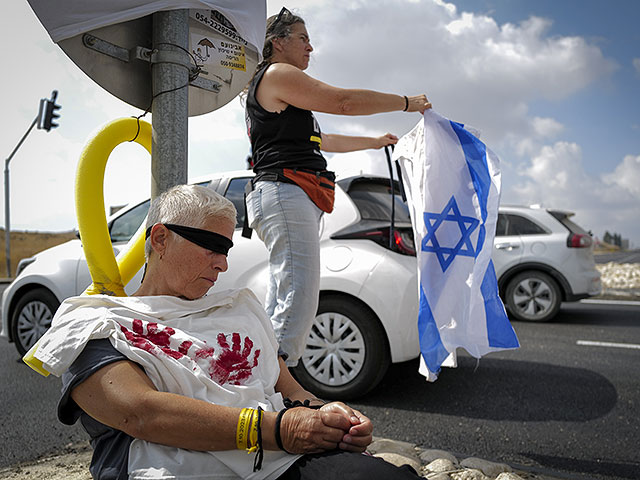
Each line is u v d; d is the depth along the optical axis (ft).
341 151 9.70
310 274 8.21
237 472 4.08
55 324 4.35
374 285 11.75
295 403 4.88
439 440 10.02
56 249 16.83
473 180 8.85
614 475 8.50
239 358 4.70
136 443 4.17
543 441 9.95
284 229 8.20
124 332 4.27
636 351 17.56
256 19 7.14
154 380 4.22
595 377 14.28
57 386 13.87
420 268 8.66
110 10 5.92
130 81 6.42
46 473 8.11
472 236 8.72
